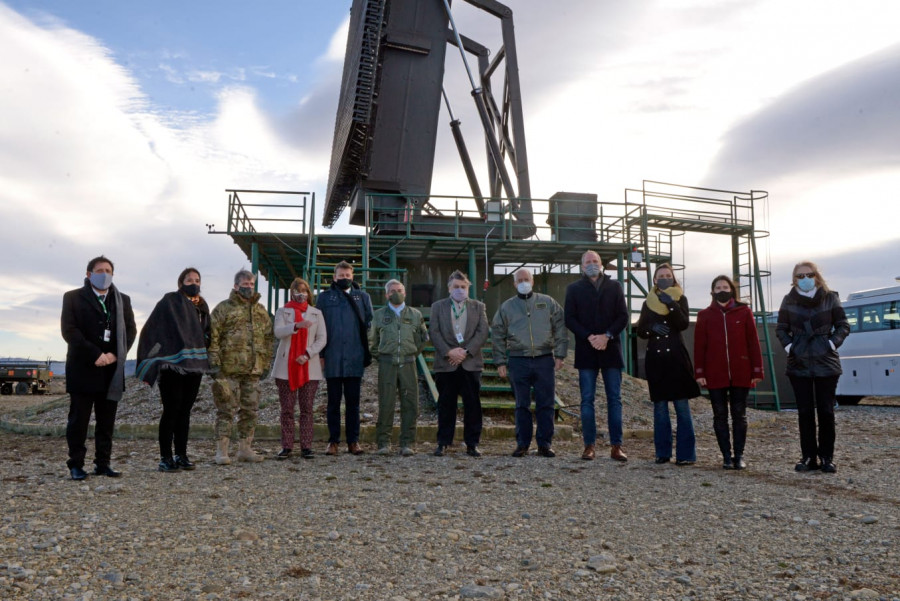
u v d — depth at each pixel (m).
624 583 2.97
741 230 18.80
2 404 21.23
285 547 3.49
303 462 6.57
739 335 6.38
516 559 3.33
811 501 4.72
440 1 16.81
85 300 5.51
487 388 10.17
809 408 6.17
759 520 4.14
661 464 6.61
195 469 6.02
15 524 3.82
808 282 6.19
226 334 6.43
